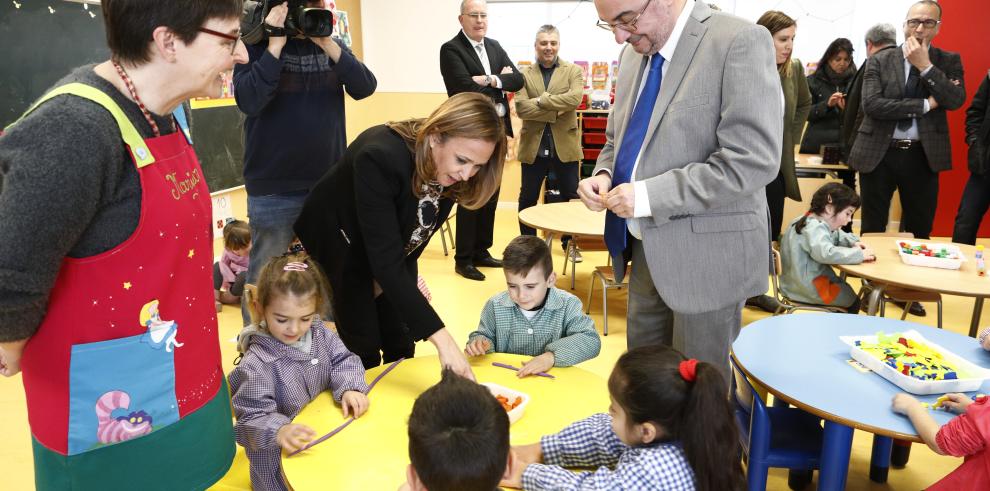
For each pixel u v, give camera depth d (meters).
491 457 0.96
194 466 1.10
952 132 5.09
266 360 1.57
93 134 0.85
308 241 1.82
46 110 0.84
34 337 0.95
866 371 1.65
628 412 1.15
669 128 1.48
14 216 0.81
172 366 1.03
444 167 1.46
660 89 1.51
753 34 1.39
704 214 1.49
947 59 3.90
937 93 3.72
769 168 1.40
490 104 1.42
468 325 3.48
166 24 0.88
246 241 3.71
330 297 1.85
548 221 3.65
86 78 0.91
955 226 4.12
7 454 2.21
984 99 3.91
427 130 1.42
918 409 1.41
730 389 1.93
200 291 1.08
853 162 4.06
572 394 1.55
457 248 4.36
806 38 5.61
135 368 0.99
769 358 1.72
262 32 2.02
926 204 3.98
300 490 1.16
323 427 1.39
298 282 1.54
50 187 0.82
